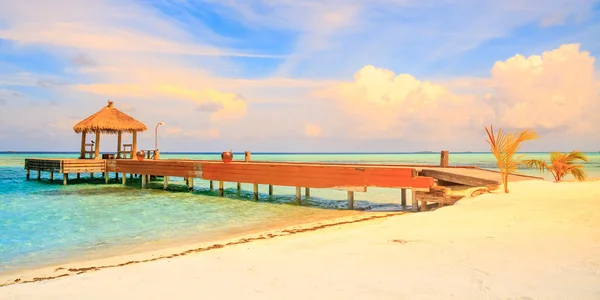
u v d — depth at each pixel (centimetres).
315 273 427
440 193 1158
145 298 379
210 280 430
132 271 495
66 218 1313
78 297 397
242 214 1385
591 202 844
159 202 1744
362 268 432
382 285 367
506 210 779
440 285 355
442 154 1623
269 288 384
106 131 2825
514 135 1095
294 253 541
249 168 1709
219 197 1942
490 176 1335
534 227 593
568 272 368
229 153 1933
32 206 1619
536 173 3956
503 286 341
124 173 2567
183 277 451
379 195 2055
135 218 1306
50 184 2702
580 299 303
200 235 1014
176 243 916
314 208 1535
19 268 720
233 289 390
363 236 629
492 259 429
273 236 880
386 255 482
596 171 4412
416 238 573
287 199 1866
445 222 699
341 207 1564
